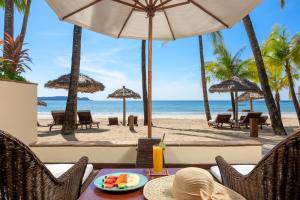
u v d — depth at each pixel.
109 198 1.49
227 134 9.56
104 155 3.52
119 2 2.81
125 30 3.44
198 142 3.65
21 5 10.34
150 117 2.94
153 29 3.46
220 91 12.26
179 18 3.17
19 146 1.19
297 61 12.43
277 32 12.84
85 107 56.72
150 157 2.62
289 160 1.29
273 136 9.01
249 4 2.53
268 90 9.70
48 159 3.52
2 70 4.61
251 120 8.77
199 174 1.33
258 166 1.42
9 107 3.41
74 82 8.89
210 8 2.79
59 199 1.54
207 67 17.69
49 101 82.19
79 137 8.24
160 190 1.54
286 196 1.34
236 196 1.44
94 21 3.13
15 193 1.24
